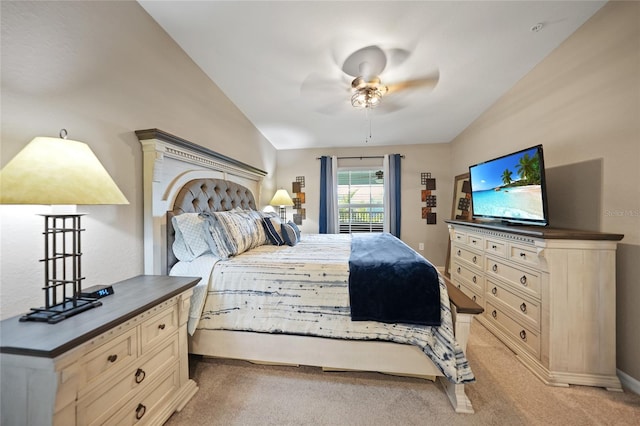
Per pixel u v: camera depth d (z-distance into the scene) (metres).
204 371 1.60
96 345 0.87
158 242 1.64
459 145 3.84
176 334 1.30
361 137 3.97
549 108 2.03
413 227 4.33
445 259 4.24
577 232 1.57
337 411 1.28
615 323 1.47
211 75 2.29
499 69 2.20
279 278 1.57
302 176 4.57
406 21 1.63
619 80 1.50
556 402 1.34
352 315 1.42
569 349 1.50
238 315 1.58
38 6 1.06
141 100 1.59
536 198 1.87
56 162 0.88
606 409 1.30
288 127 3.53
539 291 1.61
